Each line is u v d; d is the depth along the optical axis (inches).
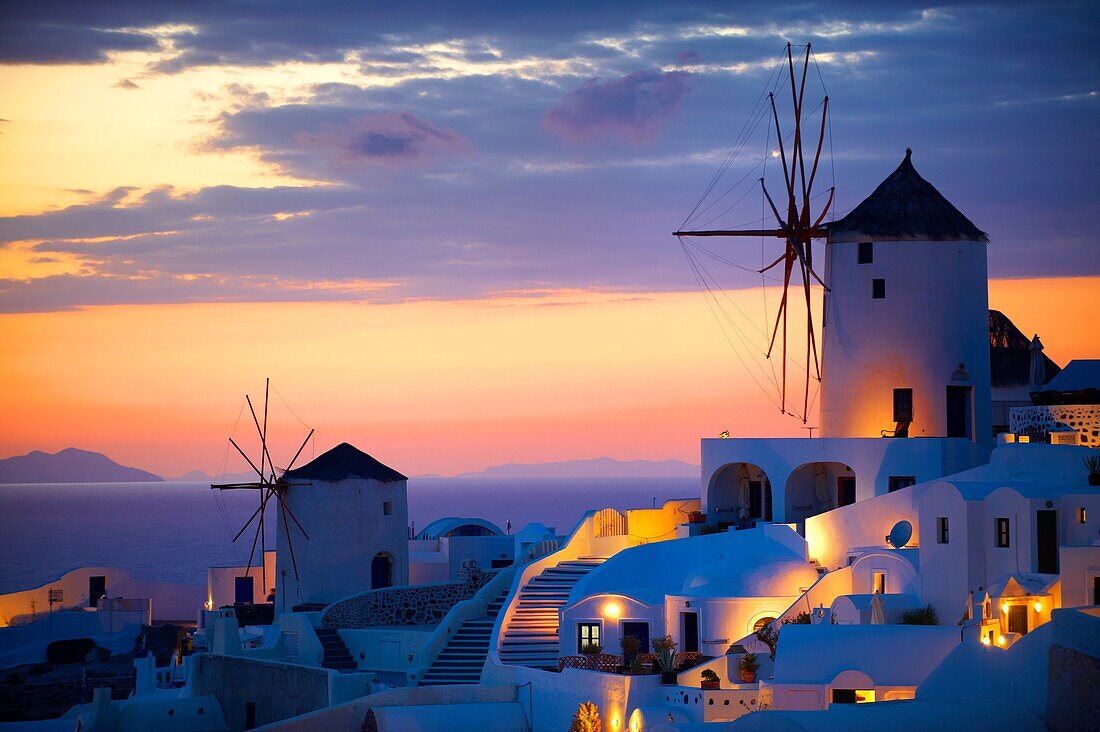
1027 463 2373.3
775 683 2117.4
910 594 2341.3
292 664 2778.1
